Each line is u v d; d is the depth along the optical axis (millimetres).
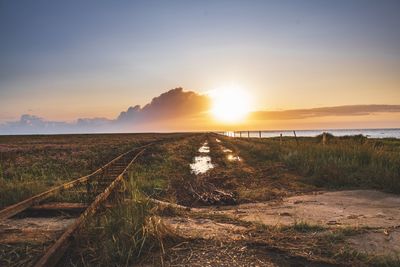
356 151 18703
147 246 5980
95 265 5398
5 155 27359
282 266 5391
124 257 5516
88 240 6094
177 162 23188
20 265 5371
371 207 10227
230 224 8055
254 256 5730
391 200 11242
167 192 12594
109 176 15195
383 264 5402
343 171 15117
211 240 6422
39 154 29359
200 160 26531
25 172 17484
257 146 33812
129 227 6258
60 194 10547
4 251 5863
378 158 16969
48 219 8234
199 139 74125
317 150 21234
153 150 32219
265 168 19500
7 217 7621
